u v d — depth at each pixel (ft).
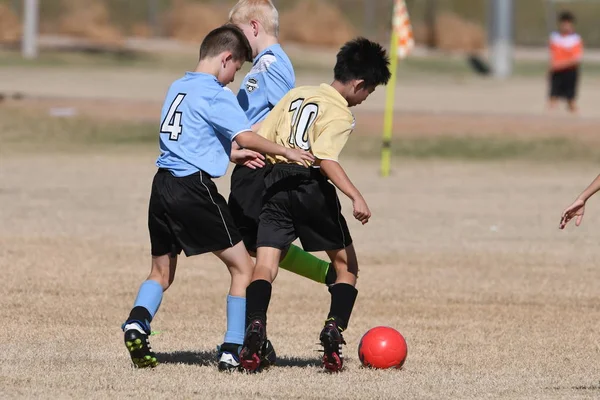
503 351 84.33
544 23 584.40
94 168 212.84
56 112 270.46
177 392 66.54
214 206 72.54
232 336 73.56
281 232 73.87
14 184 187.73
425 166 228.02
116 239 137.69
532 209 172.96
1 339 82.74
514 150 248.32
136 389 67.15
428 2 579.89
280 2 567.59
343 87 75.05
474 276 119.34
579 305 105.19
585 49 558.15
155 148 243.19
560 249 138.10
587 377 74.84
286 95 75.97
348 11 570.46
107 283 109.81
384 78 75.41
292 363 78.23
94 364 74.59
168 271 74.49
